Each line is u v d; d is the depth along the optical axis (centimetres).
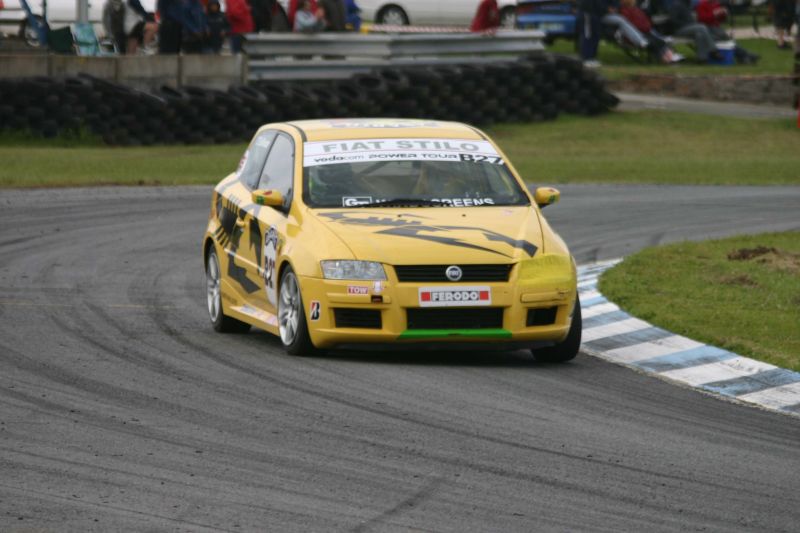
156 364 3059
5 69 8450
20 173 7025
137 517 1922
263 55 9494
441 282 3025
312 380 2881
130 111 8462
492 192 3400
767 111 10888
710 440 2436
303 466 2198
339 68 9656
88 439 2352
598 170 8038
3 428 2417
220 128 8731
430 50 10012
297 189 3341
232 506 1977
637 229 5728
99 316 3753
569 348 3180
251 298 3466
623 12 12275
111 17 9838
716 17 12781
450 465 2217
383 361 3127
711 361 3169
